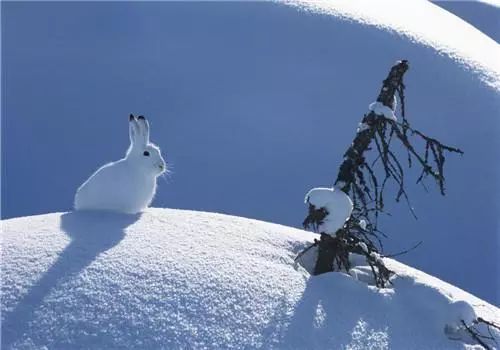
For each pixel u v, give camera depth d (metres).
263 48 33.91
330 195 11.72
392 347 10.20
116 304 9.52
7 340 8.86
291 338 9.66
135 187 12.54
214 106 29.81
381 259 12.42
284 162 26.41
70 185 25.66
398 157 26.81
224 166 26.23
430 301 11.35
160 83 31.67
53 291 9.64
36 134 28.48
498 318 12.40
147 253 10.68
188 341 9.17
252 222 13.23
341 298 10.88
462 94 30.89
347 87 30.94
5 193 25.08
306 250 11.89
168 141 27.66
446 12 50.16
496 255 22.67
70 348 8.85
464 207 24.75
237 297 10.08
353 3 40.78
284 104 29.80
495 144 27.98
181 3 38.38
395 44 34.06
